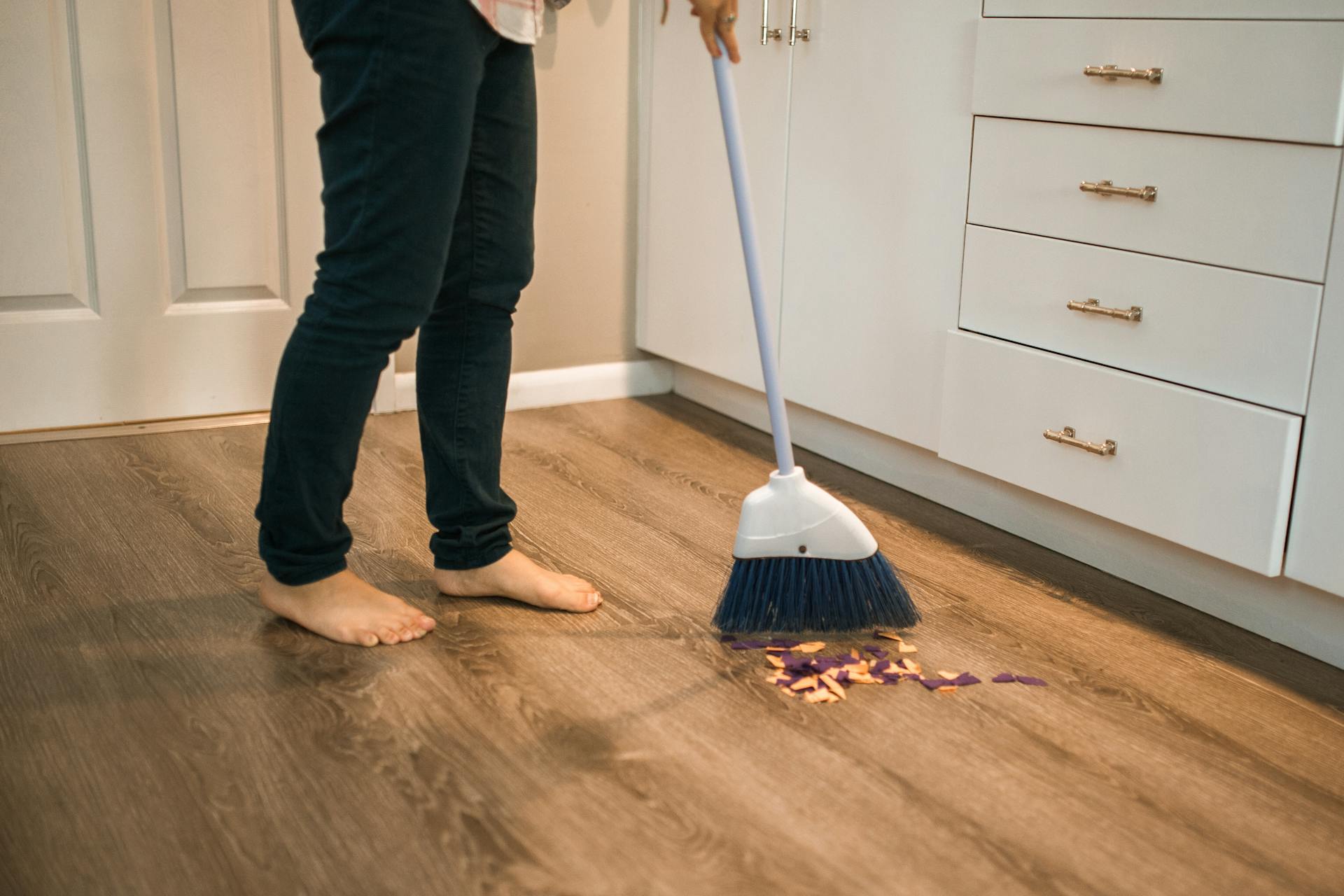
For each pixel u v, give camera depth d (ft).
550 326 8.50
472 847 3.60
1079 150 5.46
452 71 4.08
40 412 7.29
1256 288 4.83
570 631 5.04
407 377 8.12
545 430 7.97
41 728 4.19
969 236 6.11
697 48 7.75
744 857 3.58
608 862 3.54
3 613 5.05
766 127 7.35
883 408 6.85
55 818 3.70
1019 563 5.97
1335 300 4.56
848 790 3.94
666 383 8.89
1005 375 5.98
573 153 8.29
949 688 4.63
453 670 4.67
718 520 6.42
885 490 7.02
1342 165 4.47
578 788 3.91
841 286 6.99
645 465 7.29
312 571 4.85
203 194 7.39
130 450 7.13
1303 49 4.52
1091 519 5.88
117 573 5.47
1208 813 3.91
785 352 7.52
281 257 7.70
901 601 4.98
